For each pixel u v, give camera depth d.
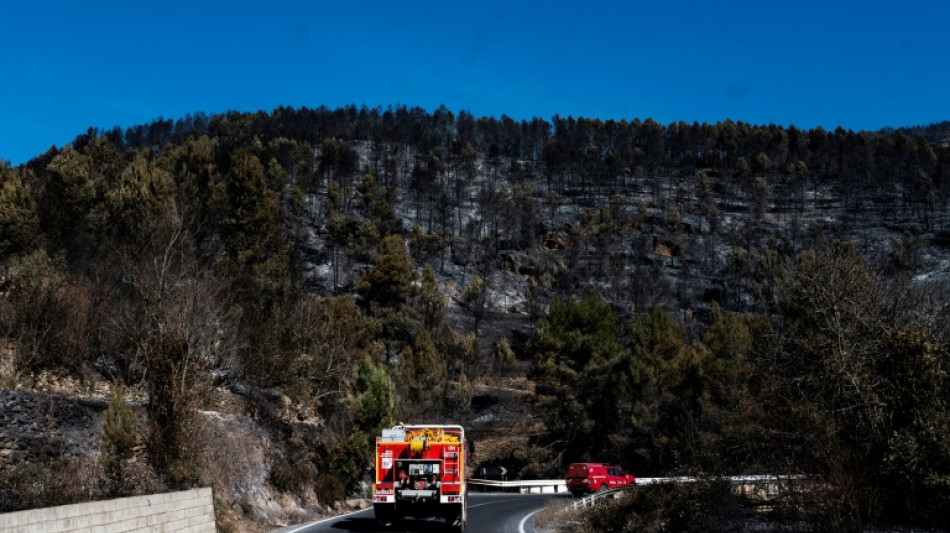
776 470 18.17
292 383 39.12
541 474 63.03
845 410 18.53
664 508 18.98
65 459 20.91
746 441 20.75
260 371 37.12
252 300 44.38
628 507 20.23
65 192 52.56
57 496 16.84
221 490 24.48
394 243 107.19
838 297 21.69
